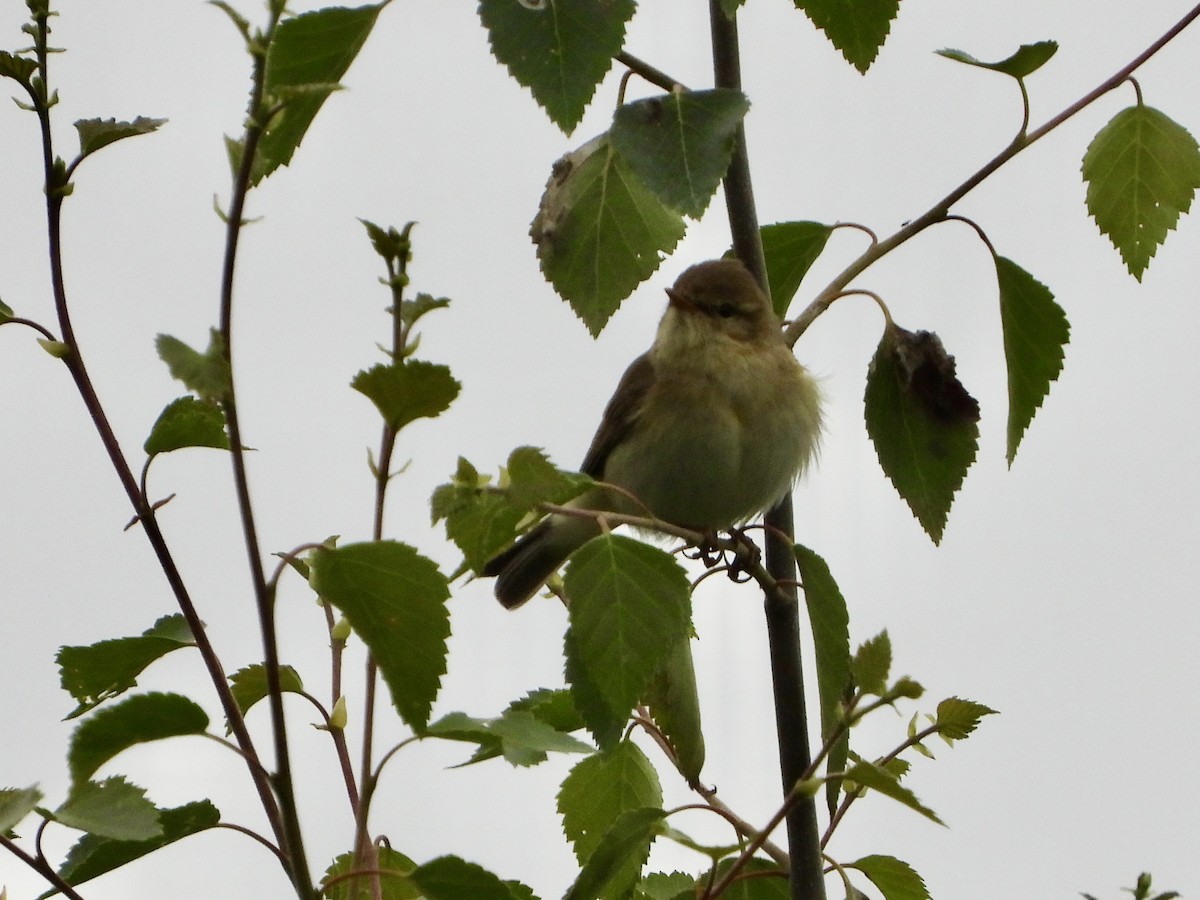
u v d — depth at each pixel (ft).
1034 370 24.39
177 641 17.40
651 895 23.76
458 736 17.03
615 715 17.35
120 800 15.38
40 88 14.10
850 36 21.79
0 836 14.97
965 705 20.13
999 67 22.47
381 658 15.39
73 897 15.10
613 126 17.74
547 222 21.52
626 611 17.47
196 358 12.69
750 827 21.45
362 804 15.94
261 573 13.87
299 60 18.83
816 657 21.20
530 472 15.84
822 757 15.78
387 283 15.47
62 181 14.33
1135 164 24.18
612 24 16.92
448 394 15.02
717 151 17.46
